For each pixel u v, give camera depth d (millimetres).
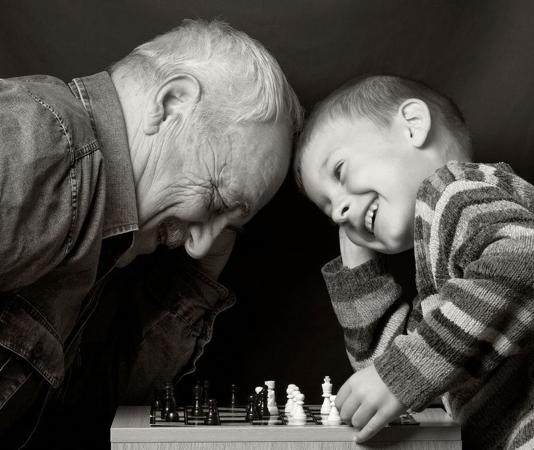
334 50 1844
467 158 1582
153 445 1183
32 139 1175
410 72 1843
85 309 1494
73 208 1224
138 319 1680
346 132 1534
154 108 1401
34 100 1224
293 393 1352
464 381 1208
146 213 1434
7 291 1241
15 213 1148
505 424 1302
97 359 1687
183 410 1380
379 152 1503
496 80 1839
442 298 1220
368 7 1837
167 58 1448
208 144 1414
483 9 1831
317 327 1931
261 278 1925
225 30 1526
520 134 1845
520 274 1150
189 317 1671
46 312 1322
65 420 1703
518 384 1306
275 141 1464
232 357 1921
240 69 1438
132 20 1821
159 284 1688
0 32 1812
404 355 1196
